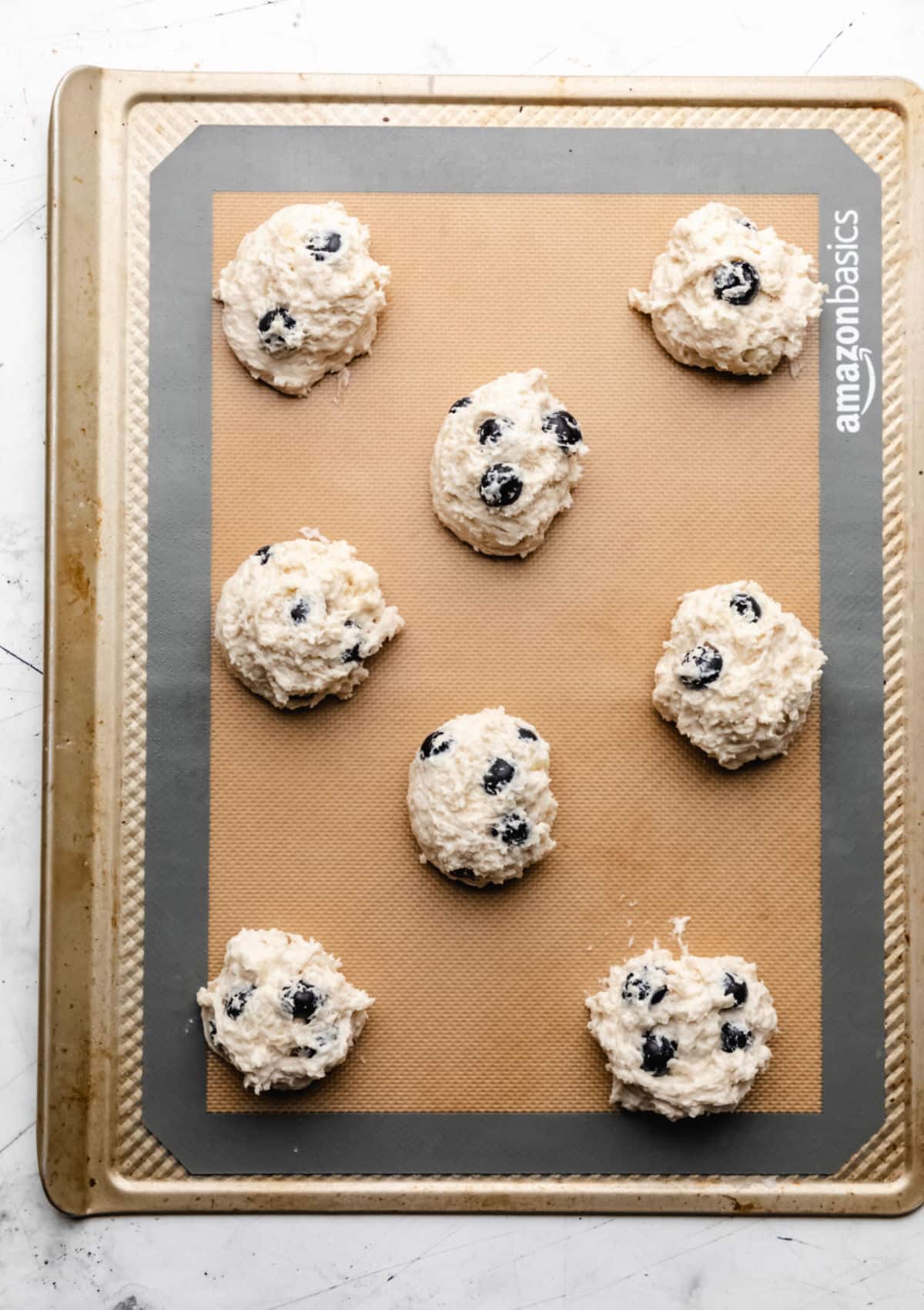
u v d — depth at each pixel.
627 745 0.55
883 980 0.54
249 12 0.56
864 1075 0.54
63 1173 0.54
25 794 0.55
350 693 0.55
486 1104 0.54
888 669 0.55
